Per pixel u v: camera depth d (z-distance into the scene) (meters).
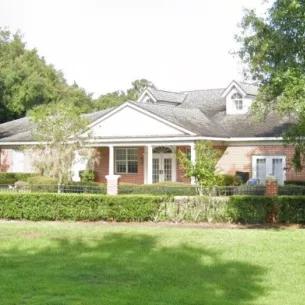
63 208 22.19
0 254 13.89
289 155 32.84
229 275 11.59
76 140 30.67
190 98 43.06
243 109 37.00
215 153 25.56
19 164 41.59
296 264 12.79
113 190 23.19
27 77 57.47
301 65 18.17
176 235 17.33
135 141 34.88
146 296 9.73
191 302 9.38
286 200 21.39
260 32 19.70
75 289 10.17
